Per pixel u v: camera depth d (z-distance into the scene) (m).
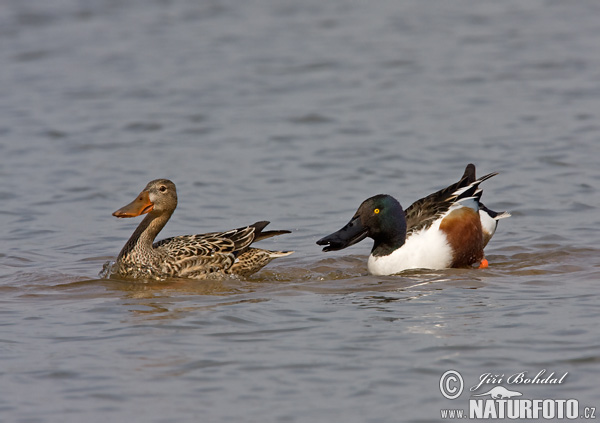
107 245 14.59
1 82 27.64
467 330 9.58
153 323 10.14
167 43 32.47
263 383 8.29
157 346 9.30
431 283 11.87
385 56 30.33
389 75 28.00
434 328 9.68
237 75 28.39
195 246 12.90
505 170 18.64
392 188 17.83
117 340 9.55
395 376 8.38
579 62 28.50
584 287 11.30
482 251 13.18
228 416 7.64
